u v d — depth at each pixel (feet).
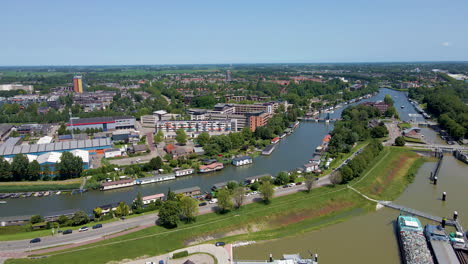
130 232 541.75
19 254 474.90
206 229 556.92
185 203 573.74
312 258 487.61
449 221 588.09
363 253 502.79
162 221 562.66
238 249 516.73
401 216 588.50
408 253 481.05
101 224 566.36
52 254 473.26
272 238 550.77
